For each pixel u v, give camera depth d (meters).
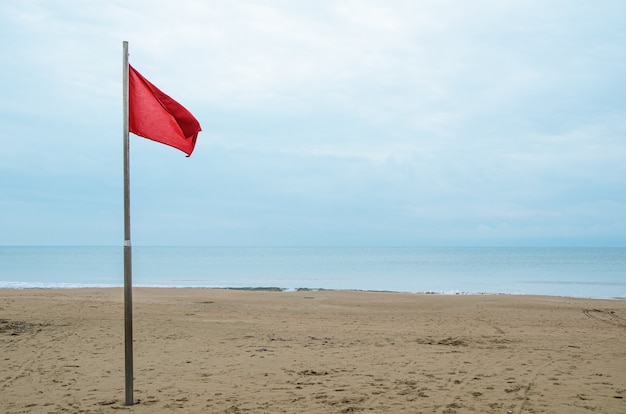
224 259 100.38
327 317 16.19
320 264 77.44
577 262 83.56
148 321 14.54
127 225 6.08
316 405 6.38
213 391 7.05
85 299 20.89
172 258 106.75
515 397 6.73
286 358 9.41
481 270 58.00
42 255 123.38
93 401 6.54
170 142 6.33
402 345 10.93
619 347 10.79
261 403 6.46
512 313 17.61
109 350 10.16
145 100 6.18
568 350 10.39
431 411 6.12
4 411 6.13
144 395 6.84
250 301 21.30
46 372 8.21
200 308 18.39
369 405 6.38
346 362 9.04
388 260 95.38
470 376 7.95
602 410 6.16
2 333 12.11
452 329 13.60
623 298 25.55
